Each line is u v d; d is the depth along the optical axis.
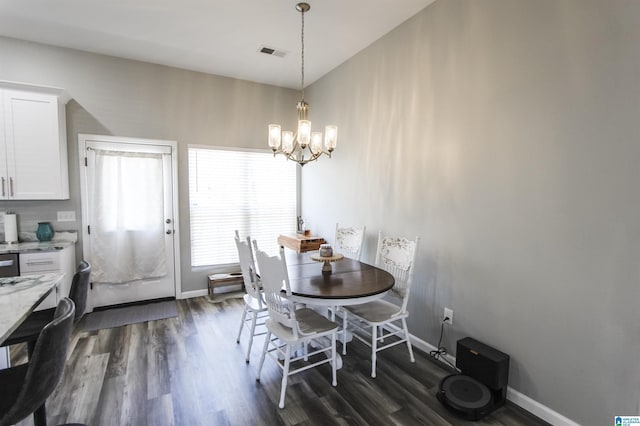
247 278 2.71
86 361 2.61
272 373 2.46
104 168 3.69
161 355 2.71
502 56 2.16
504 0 2.14
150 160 3.92
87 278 1.98
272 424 1.92
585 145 1.76
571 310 1.84
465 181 2.43
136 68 3.79
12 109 3.07
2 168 3.04
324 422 1.94
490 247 2.27
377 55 3.28
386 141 3.19
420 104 2.80
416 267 2.89
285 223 4.87
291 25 3.01
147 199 3.93
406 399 2.16
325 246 2.67
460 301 2.50
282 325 2.30
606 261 1.69
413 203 2.90
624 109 1.61
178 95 4.03
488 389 2.09
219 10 2.76
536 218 1.99
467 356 2.24
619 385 1.66
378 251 3.06
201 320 3.47
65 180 3.41
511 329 2.14
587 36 1.73
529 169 2.02
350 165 3.74
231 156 4.43
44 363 1.15
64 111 3.44
